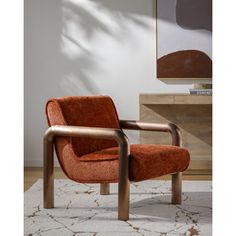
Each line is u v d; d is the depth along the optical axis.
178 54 4.56
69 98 3.06
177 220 2.71
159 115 4.34
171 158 2.87
